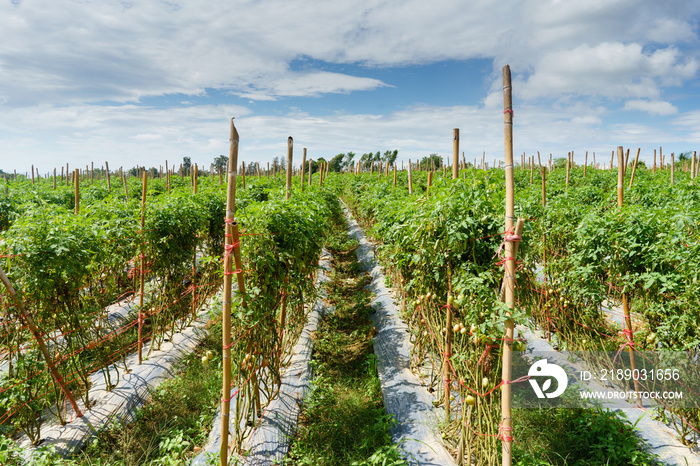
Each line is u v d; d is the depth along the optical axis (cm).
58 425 514
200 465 442
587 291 548
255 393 499
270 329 514
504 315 322
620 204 559
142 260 675
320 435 505
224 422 400
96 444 476
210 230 950
